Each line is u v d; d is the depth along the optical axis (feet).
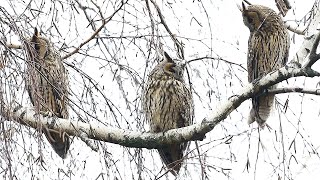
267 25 44.32
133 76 36.17
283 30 44.42
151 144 35.04
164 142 35.14
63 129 32.99
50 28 35.29
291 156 32.58
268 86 34.24
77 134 32.91
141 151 34.35
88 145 33.14
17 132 27.22
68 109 37.32
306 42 34.96
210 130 34.76
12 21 28.48
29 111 30.30
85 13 38.22
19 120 28.27
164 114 40.19
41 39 36.60
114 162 32.12
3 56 27.53
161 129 40.50
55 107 36.40
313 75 33.91
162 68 40.22
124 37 36.76
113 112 34.68
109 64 36.24
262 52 44.60
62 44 36.91
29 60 27.99
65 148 34.01
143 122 35.81
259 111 40.14
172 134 35.14
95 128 33.78
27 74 27.81
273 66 44.62
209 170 31.94
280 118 33.63
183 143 37.19
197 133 34.91
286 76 34.06
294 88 33.94
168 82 39.83
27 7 32.35
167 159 37.70
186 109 40.27
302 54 34.68
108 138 34.19
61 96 32.22
